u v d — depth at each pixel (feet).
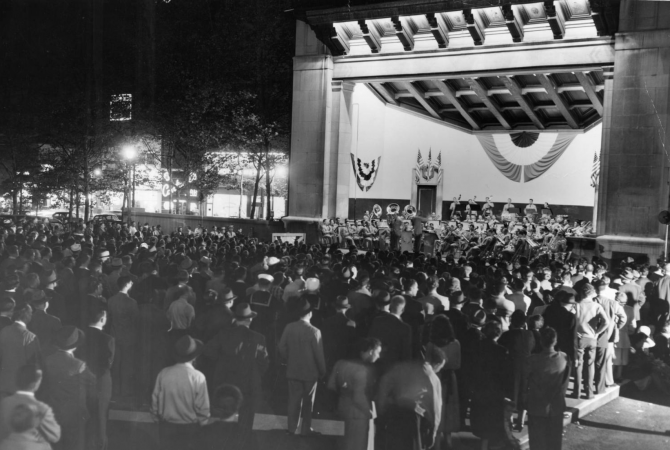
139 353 34.27
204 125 158.10
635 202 98.99
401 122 161.17
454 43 116.78
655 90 97.19
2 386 26.35
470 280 42.14
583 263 64.54
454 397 29.58
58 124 153.17
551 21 104.32
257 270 45.37
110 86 167.63
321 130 126.93
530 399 29.01
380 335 29.35
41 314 30.81
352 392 25.94
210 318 33.19
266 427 34.09
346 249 118.73
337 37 123.24
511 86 128.57
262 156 162.81
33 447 18.85
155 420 23.52
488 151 154.20
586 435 37.50
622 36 99.19
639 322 50.44
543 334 29.14
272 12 158.61
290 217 128.88
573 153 145.48
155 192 226.79
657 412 42.45
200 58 163.84
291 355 31.96
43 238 73.36
